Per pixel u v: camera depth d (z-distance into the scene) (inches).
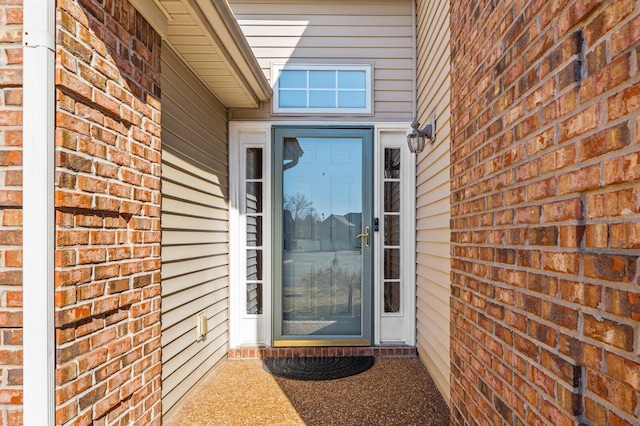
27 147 51.1
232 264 141.3
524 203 52.4
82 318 57.0
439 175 104.8
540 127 48.4
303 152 144.2
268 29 141.7
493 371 62.2
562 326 43.2
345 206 144.0
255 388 111.0
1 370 51.4
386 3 141.8
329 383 113.7
